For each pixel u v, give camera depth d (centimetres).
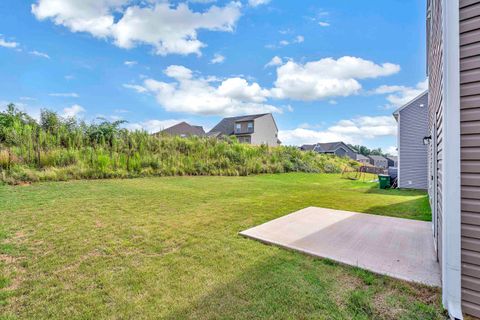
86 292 230
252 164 1451
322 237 375
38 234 372
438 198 281
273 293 230
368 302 216
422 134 1055
